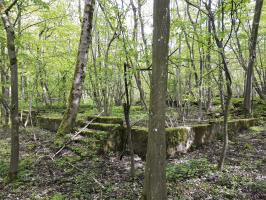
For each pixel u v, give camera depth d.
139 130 8.00
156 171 4.38
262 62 18.34
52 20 12.52
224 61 6.15
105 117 9.84
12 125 6.38
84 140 8.34
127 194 5.54
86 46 9.83
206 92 15.23
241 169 6.79
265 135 10.22
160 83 4.32
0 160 7.88
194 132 8.70
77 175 6.60
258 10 11.55
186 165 6.91
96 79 12.66
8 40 5.95
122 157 7.96
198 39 6.59
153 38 4.35
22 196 5.65
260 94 16.38
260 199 5.23
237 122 10.67
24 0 7.31
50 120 12.52
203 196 5.39
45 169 7.02
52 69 14.53
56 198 5.38
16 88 6.26
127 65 6.22
